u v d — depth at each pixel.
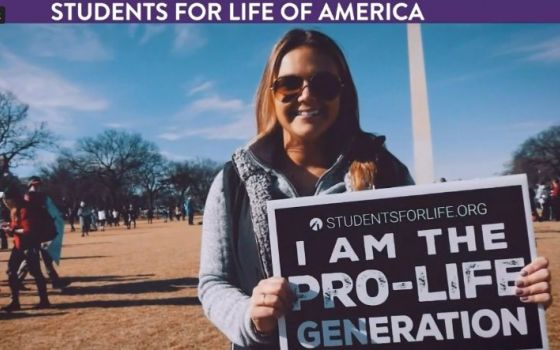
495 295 2.00
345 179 2.10
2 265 16.06
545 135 85.88
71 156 83.56
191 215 45.62
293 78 2.04
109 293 9.30
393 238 2.05
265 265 2.02
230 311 1.90
